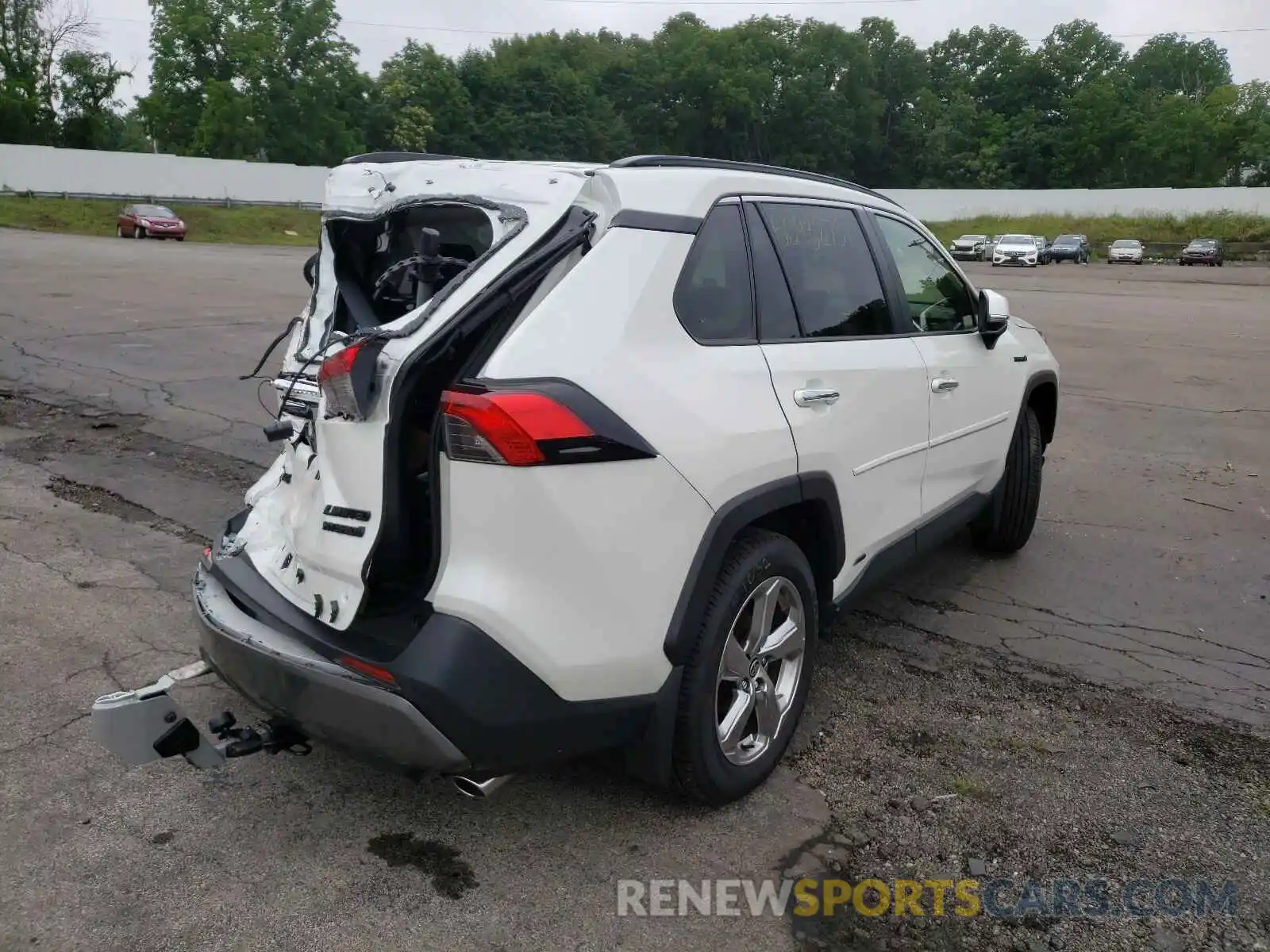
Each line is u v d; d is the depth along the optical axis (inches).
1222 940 102.2
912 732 142.0
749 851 114.2
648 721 108.3
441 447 96.2
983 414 180.2
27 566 195.2
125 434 304.7
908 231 169.0
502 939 99.7
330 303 135.9
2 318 526.0
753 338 122.8
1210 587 201.0
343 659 98.9
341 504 104.5
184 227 1503.4
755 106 3248.0
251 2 2556.6
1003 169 3437.5
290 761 131.1
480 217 119.6
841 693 153.8
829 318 137.9
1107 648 171.9
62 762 129.3
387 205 121.4
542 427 94.6
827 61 3348.9
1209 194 2181.3
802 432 122.7
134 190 1882.4
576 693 101.0
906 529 156.9
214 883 107.2
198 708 142.5
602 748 106.0
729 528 111.0
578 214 107.1
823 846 115.6
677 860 112.3
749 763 121.6
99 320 536.4
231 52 2522.1
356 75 2751.0
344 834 116.0
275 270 954.7
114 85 2433.6
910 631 177.8
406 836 115.8
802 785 128.2
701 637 111.0
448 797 123.4
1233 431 344.8
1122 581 204.2
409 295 130.5
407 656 95.7
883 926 103.2
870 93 3395.7
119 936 99.2
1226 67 3924.7
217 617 113.0
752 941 100.5
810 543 134.6
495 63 3417.8
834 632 176.7
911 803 124.6
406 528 102.1
